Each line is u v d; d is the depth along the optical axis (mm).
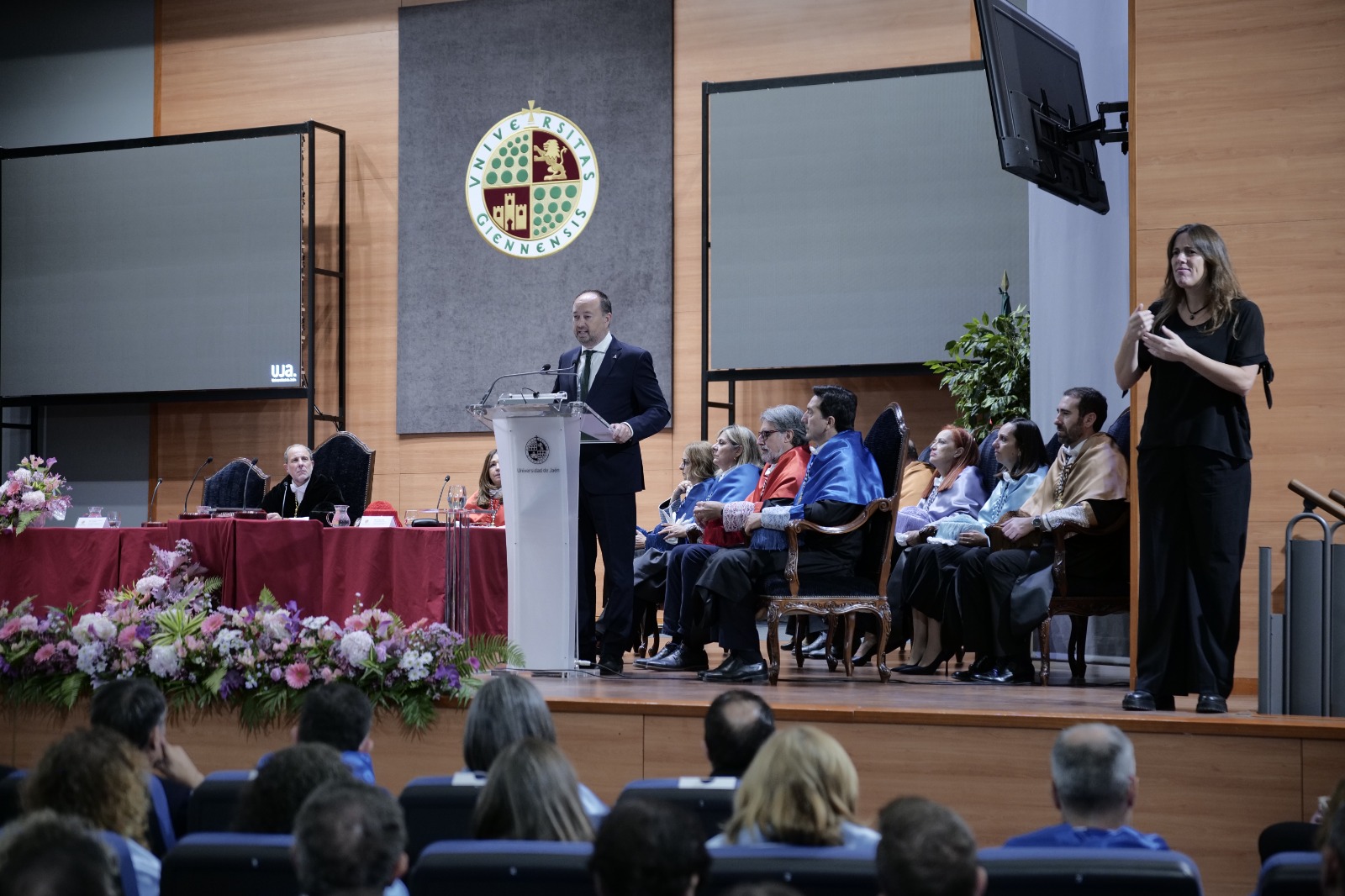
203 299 9969
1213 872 3613
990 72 5414
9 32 11172
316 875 1701
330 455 6996
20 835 1669
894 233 8820
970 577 5309
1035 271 7871
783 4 9531
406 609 5148
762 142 9070
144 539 5457
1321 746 3539
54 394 10250
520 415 4770
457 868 1880
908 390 9164
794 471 5496
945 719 3818
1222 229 4574
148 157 10125
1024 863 1860
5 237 10406
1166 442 3908
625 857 1648
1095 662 6484
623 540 5199
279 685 4492
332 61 10438
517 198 9891
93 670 4637
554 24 9859
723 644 5047
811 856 1886
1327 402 4449
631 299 9633
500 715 2682
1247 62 4578
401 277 10094
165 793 3049
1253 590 4492
